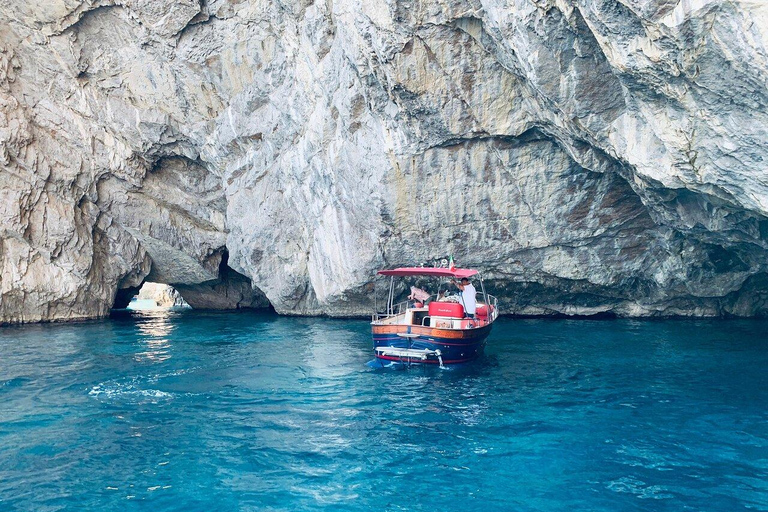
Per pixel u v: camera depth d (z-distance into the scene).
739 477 6.57
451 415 8.96
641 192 13.73
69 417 9.06
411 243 17.77
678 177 10.64
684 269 17.03
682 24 7.95
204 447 7.73
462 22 13.05
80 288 23.69
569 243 16.97
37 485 6.62
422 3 12.78
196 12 19.31
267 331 19.30
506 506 6.03
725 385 10.46
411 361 12.69
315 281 21.41
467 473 6.82
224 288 30.52
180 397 10.23
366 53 14.12
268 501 6.21
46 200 22.55
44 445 7.84
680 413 8.84
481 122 14.52
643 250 17.17
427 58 13.70
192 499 6.28
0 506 6.13
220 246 26.48
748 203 9.88
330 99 17.27
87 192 23.73
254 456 7.41
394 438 7.98
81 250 23.61
